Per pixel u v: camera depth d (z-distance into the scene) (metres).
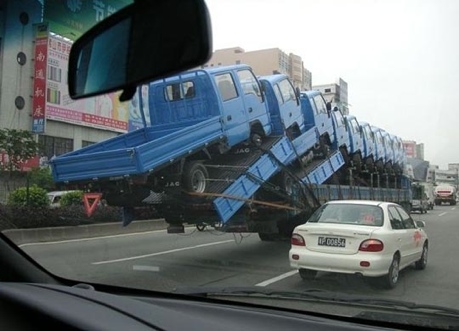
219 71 10.11
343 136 16.03
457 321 3.35
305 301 3.91
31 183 12.72
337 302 3.82
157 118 10.18
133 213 10.05
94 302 3.20
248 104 10.85
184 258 8.68
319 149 14.18
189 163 9.30
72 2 8.16
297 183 12.12
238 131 10.41
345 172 16.47
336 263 6.80
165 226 11.30
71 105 16.81
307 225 7.51
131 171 8.37
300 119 13.16
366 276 6.59
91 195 9.71
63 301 3.13
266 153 10.98
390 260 6.65
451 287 6.01
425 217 19.05
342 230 6.95
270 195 11.09
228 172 10.04
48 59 17.31
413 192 24.02
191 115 9.90
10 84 17.28
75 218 11.51
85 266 7.89
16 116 17.80
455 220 16.91
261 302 3.92
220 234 10.59
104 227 11.39
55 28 9.83
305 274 7.14
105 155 8.62
